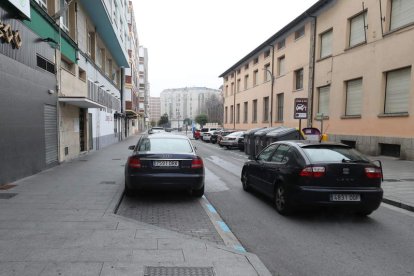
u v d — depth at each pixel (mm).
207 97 105375
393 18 16031
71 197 7176
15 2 8297
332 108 20875
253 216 6414
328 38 21984
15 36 8586
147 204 7230
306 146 6562
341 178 5996
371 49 17203
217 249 4285
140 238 4609
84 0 16969
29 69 9867
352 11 18844
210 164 15336
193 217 6215
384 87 16453
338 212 6770
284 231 5492
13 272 3502
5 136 8359
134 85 59031
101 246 4281
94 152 19562
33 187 8203
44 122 11234
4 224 5164
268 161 7523
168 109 124062
